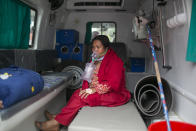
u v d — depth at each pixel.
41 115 2.42
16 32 2.70
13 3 2.56
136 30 2.87
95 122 1.73
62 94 3.38
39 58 3.20
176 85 2.21
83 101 2.21
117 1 4.14
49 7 3.58
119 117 1.86
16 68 1.93
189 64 1.86
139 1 3.82
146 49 4.16
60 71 3.69
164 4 2.52
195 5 1.57
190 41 1.62
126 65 3.98
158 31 2.67
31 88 1.73
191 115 1.83
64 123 2.15
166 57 2.61
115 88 2.28
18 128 1.80
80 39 4.68
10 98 1.42
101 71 2.38
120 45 4.07
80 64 3.69
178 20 1.97
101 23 4.63
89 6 4.16
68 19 4.65
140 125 1.68
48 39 3.91
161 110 2.13
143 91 2.41
